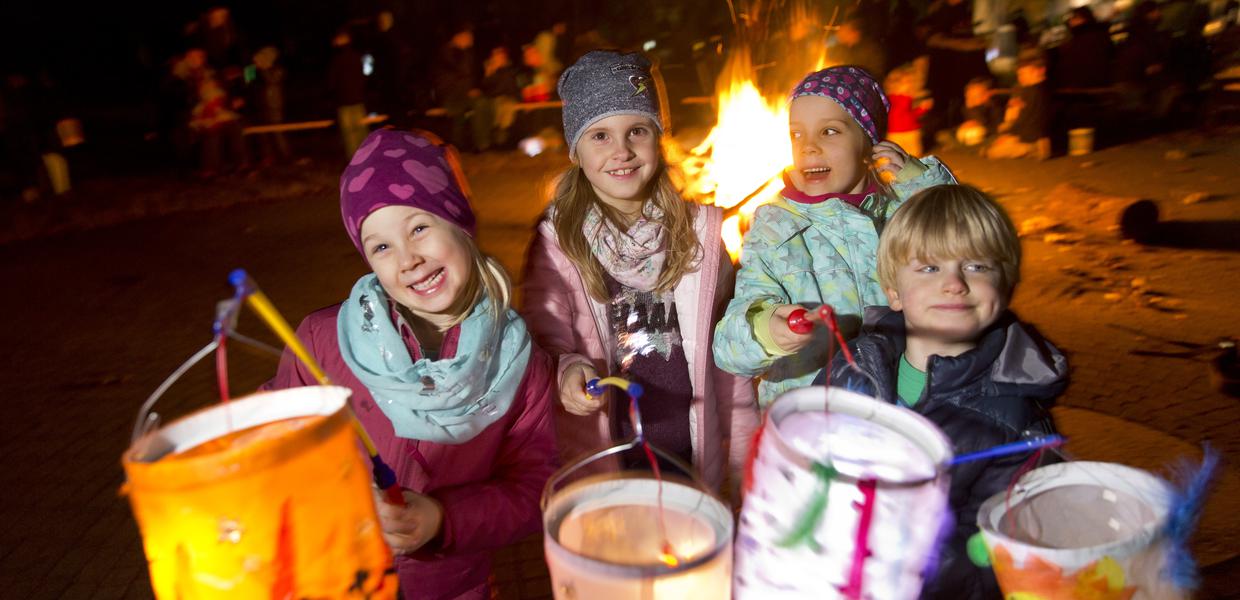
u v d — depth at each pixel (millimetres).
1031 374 1627
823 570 935
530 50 17078
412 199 1651
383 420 1748
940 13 15336
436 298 1686
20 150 12453
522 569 3477
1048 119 11836
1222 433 4145
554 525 1031
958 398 1640
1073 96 14680
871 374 1767
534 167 13500
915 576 958
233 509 830
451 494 1600
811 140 2455
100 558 3822
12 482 4523
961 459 1192
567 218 2504
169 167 14742
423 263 1664
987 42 15062
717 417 2594
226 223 10805
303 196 12367
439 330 1814
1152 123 13523
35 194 12344
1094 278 6746
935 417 1628
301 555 870
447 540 1534
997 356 1650
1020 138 12008
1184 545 1059
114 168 14758
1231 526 3271
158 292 7961
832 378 1823
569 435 2434
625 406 2482
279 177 13594
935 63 13742
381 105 17250
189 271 8641
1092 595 996
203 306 7465
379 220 1656
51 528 4074
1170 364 5059
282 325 969
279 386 1875
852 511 920
